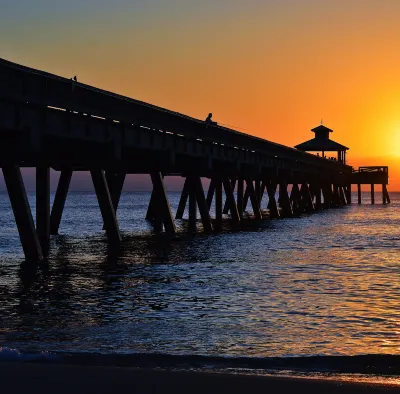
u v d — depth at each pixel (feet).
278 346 44.06
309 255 103.45
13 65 72.69
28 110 78.48
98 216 264.11
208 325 50.78
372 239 137.08
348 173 385.09
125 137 103.76
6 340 45.27
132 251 108.47
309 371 34.24
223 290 68.08
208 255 102.53
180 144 128.67
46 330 48.70
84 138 91.50
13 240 133.59
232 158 165.27
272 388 27.58
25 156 90.99
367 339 46.37
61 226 187.42
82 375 28.89
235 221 186.91
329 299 62.75
